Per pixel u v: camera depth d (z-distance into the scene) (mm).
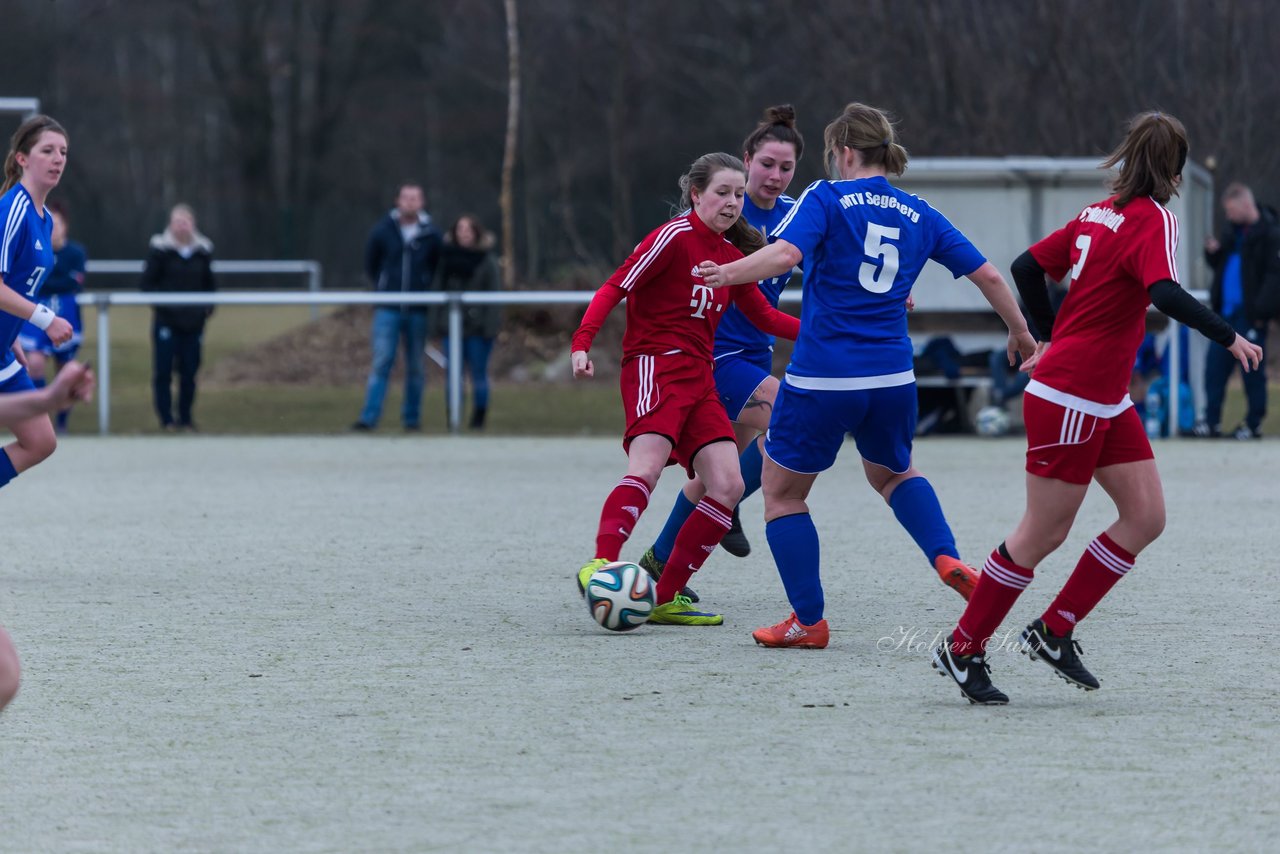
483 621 22047
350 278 149875
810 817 13055
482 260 57188
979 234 59875
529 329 75312
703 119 147625
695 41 146375
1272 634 20797
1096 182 59500
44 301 54906
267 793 13805
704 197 21500
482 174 165250
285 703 17078
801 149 24359
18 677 13273
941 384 57281
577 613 22734
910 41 101688
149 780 14211
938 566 19938
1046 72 97562
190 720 16359
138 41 179750
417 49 171375
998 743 15359
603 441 54281
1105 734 15672
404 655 19641
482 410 57438
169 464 46312
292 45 171000
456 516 34219
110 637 20797
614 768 14523
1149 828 12734
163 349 57031
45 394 10898
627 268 21516
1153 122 16562
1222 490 38531
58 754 15078
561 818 13062
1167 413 55125
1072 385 16656
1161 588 24500
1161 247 16203
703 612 22516
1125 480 16938
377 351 56781
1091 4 96938
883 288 19312
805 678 18297
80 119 174500
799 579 19984
